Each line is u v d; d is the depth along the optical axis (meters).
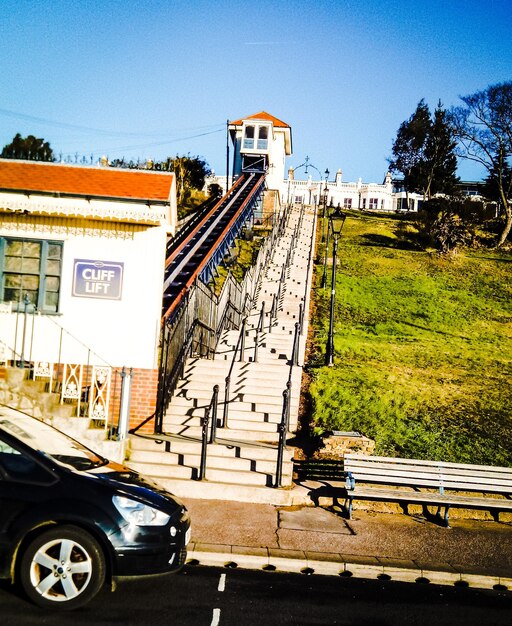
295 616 6.25
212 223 32.28
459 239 45.16
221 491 10.19
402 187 89.81
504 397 16.64
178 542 6.46
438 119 80.19
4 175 12.02
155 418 12.07
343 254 39.69
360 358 19.55
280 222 42.69
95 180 12.15
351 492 9.75
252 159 55.19
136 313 12.18
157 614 5.99
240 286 21.95
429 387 16.94
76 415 10.93
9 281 12.23
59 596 5.89
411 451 12.42
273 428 12.77
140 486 6.73
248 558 7.68
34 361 11.59
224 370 15.25
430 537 9.05
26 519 5.88
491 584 7.59
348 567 7.68
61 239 12.15
